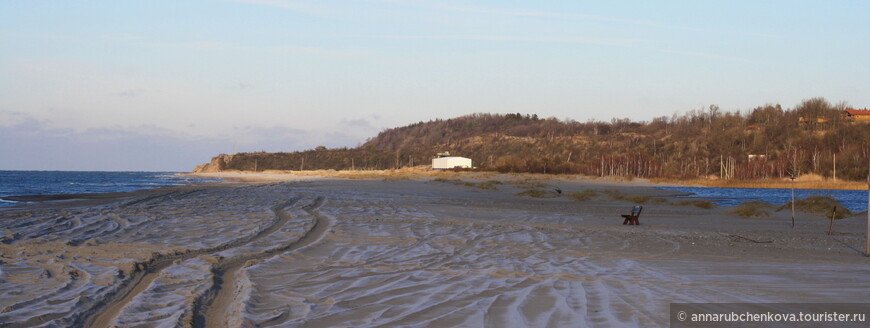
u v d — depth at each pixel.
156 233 14.85
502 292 7.84
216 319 6.48
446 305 7.03
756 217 24.92
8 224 16.33
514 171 114.62
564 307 6.86
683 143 140.50
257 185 58.81
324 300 7.38
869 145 109.62
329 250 12.22
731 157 122.12
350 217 20.48
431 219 20.03
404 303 7.18
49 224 16.58
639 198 35.84
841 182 99.88
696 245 14.20
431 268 10.00
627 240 14.89
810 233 18.48
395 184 64.06
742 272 9.76
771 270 10.04
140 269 9.48
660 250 13.03
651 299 7.32
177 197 33.09
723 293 7.75
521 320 6.22
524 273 9.49
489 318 6.33
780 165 113.25
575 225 19.30
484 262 10.74
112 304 7.19
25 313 6.54
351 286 8.34
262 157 199.12
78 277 8.73
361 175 111.25
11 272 9.09
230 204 26.70
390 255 11.59
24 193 44.06
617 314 6.46
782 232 18.62
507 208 27.95
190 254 11.31
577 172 113.88
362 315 6.55
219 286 8.41
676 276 9.24
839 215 25.05
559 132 187.88
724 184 97.19
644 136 162.88
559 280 8.82
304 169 184.62
